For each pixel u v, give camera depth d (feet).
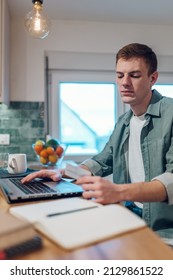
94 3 6.61
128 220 1.81
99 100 8.34
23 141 7.59
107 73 8.16
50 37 7.66
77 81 8.06
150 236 1.66
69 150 8.21
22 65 7.53
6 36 6.41
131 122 3.92
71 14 7.27
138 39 8.03
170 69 8.25
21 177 3.81
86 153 8.22
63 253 1.44
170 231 3.16
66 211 1.91
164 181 2.45
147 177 3.51
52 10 6.99
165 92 8.43
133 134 3.87
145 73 3.35
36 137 7.64
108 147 4.25
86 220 1.75
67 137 8.23
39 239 1.53
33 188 2.85
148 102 3.59
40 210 1.93
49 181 3.23
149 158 3.50
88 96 8.29
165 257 1.43
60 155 6.13
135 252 1.47
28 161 7.43
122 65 3.35
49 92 7.98
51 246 1.50
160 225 3.38
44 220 1.69
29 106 7.60
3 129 7.48
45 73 7.84
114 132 4.21
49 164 6.05
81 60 7.91
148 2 6.60
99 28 7.87
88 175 2.74
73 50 7.79
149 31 8.08
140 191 2.31
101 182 2.28
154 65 3.45
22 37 7.50
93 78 8.11
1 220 1.58
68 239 1.51
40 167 5.87
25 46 7.53
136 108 3.65
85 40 7.82
